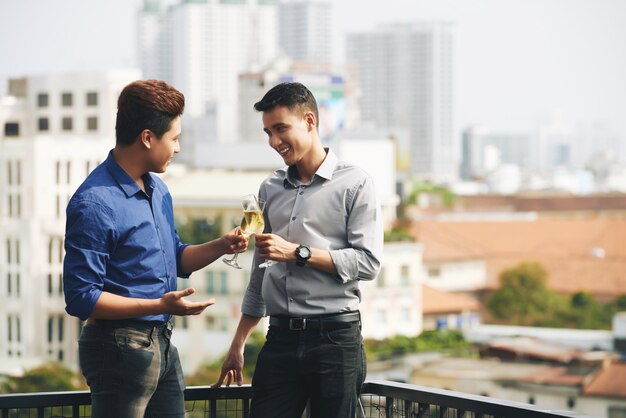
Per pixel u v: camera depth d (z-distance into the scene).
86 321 4.11
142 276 4.05
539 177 160.25
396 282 84.31
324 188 4.32
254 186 78.62
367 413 4.83
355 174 4.33
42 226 82.75
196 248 4.38
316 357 4.28
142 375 4.04
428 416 4.57
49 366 79.12
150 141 4.02
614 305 99.81
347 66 147.50
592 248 103.38
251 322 4.61
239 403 4.61
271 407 4.36
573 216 122.31
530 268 101.25
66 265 3.96
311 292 4.27
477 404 4.32
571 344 88.12
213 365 69.88
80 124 91.56
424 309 93.75
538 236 105.69
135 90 4.01
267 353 4.37
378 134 110.12
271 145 4.29
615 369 81.50
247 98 120.62
